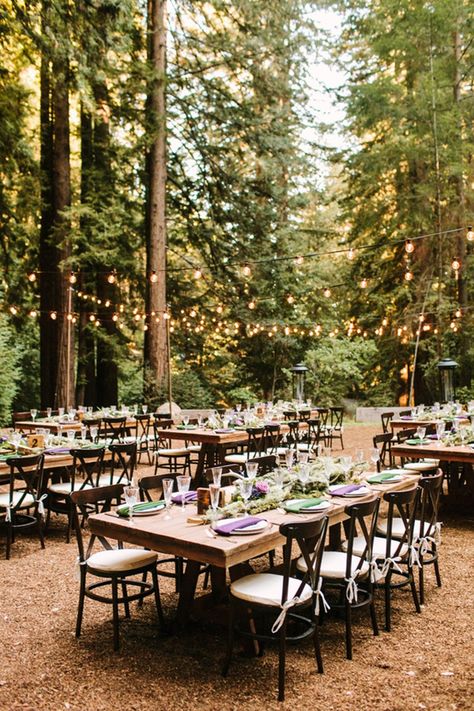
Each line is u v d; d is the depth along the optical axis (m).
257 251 20.19
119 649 3.82
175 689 3.33
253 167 22.38
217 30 18.92
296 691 3.30
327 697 3.23
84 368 20.66
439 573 5.10
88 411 13.10
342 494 4.59
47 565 5.58
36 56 17.58
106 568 3.86
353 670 3.53
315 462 5.36
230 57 19.34
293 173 22.23
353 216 20.73
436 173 18.48
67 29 13.61
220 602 4.29
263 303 20.42
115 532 3.90
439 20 18.11
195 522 3.87
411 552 4.36
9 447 7.57
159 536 3.63
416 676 3.45
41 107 18.45
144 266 20.84
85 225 17.89
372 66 22.42
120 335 19.92
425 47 19.16
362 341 22.61
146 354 17.22
